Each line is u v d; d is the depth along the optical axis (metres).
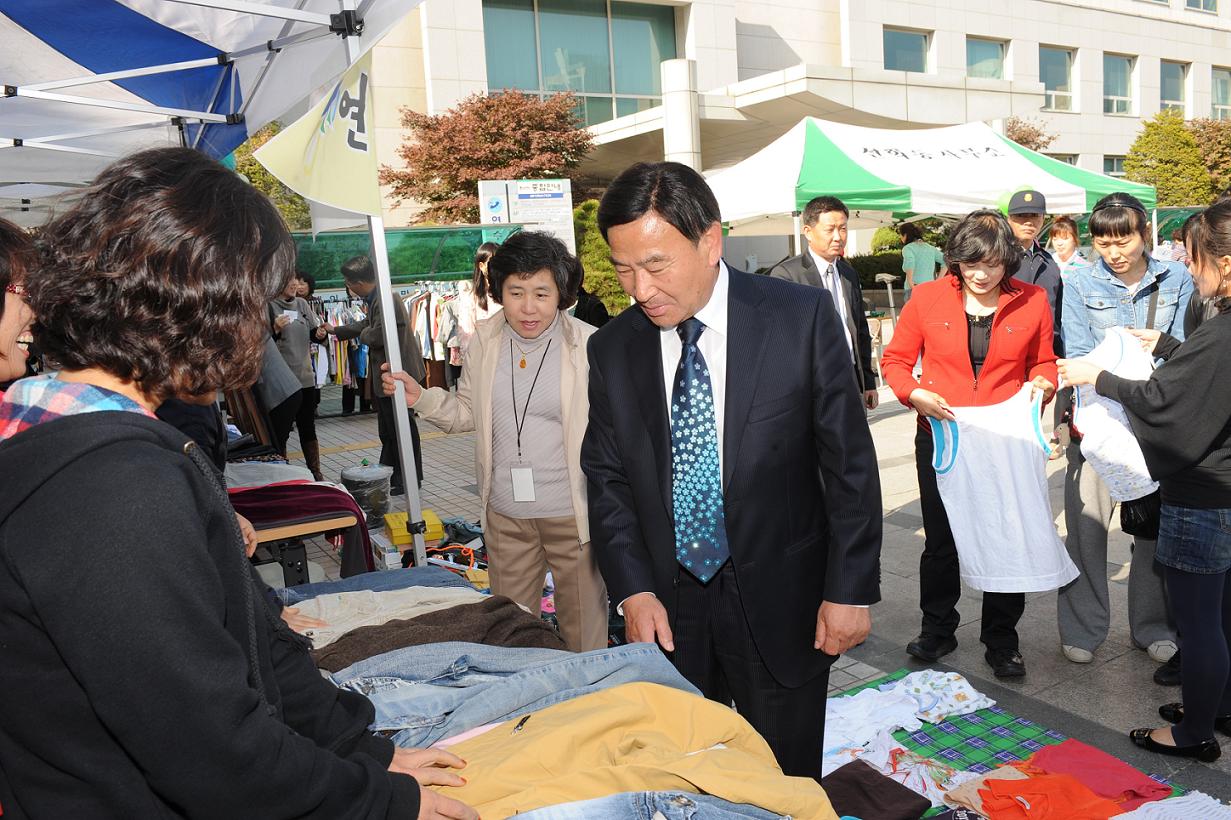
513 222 10.82
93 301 0.87
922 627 3.60
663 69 17.02
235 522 0.97
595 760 1.30
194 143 4.53
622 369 1.98
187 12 3.36
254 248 0.94
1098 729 2.91
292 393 5.29
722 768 1.26
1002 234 3.03
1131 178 23.84
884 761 2.71
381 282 3.32
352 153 3.22
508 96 17.03
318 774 0.91
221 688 0.82
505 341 3.05
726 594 1.92
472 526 5.06
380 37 2.95
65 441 0.81
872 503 1.83
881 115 17.52
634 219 1.66
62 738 0.82
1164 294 3.27
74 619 0.77
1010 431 3.08
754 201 6.99
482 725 1.44
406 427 3.50
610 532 2.01
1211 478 2.39
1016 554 3.09
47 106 4.04
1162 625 3.37
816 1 22.52
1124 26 26.67
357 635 1.86
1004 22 24.53
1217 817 2.32
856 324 4.66
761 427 1.82
